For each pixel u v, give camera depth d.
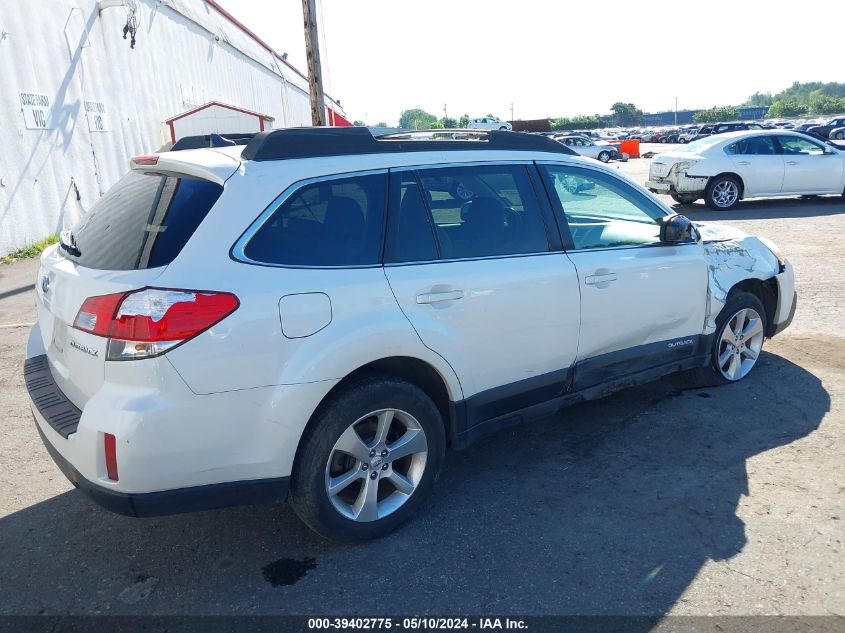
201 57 21.81
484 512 3.40
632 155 40.62
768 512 3.34
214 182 2.83
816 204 14.59
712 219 12.73
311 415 2.85
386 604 2.75
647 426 4.32
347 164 3.11
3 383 5.29
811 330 6.12
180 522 3.36
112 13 14.78
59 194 12.43
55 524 3.35
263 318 2.68
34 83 11.67
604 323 3.88
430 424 3.22
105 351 2.54
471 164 3.52
